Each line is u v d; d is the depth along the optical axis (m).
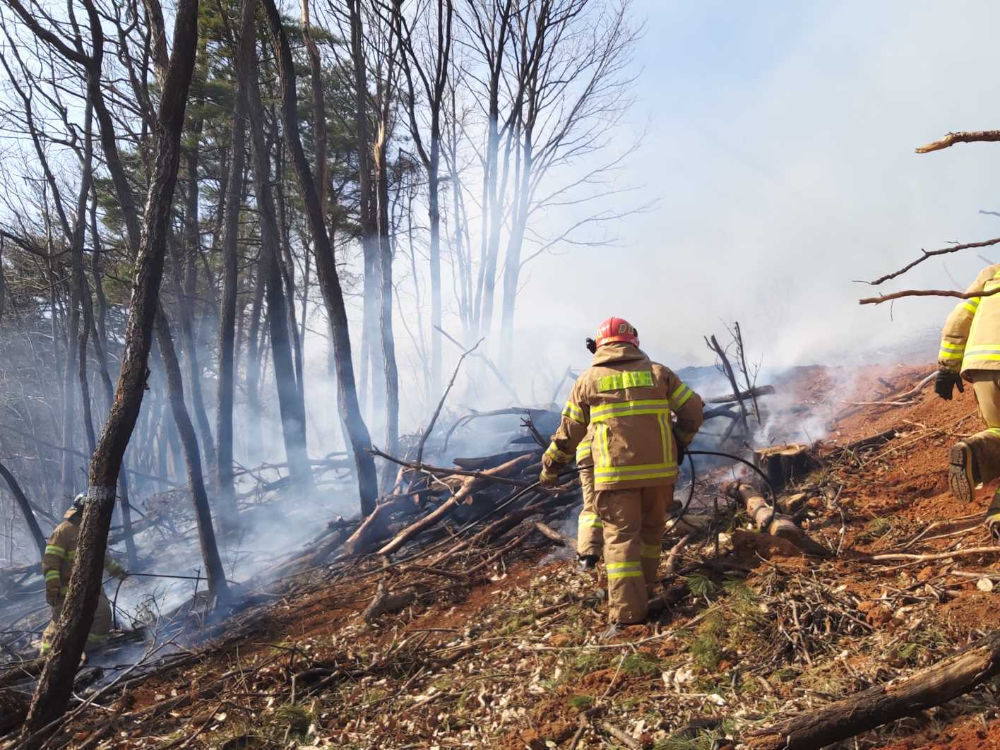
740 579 4.61
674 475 4.56
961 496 3.88
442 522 7.64
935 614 3.54
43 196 16.11
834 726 2.61
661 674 3.80
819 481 5.92
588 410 4.73
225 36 13.63
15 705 5.18
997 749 2.51
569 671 4.06
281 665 5.15
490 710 3.96
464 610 5.67
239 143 11.66
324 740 4.16
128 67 10.28
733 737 3.01
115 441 4.93
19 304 17.34
